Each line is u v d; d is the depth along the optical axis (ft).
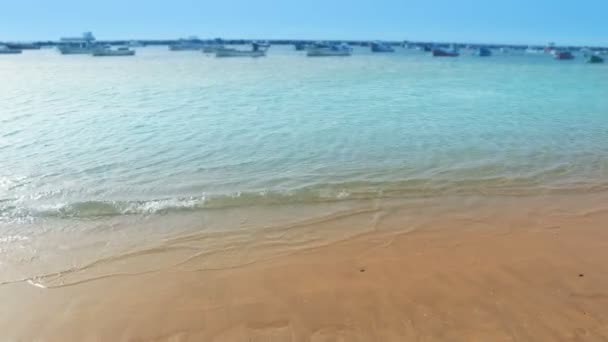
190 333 16.57
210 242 24.30
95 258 22.48
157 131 52.65
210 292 19.31
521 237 24.58
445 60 305.32
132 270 21.31
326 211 28.55
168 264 21.88
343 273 20.77
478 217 27.55
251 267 21.50
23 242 24.18
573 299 18.25
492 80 137.18
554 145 45.70
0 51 398.62
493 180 34.58
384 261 21.91
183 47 471.62
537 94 96.68
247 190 31.94
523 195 31.48
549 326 16.46
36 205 29.19
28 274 20.86
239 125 56.39
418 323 16.85
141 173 36.19
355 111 68.69
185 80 129.18
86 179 34.68
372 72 170.71
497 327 16.48
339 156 41.06
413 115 64.95
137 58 317.83
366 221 27.02
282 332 16.51
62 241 24.35
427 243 23.94
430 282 19.83
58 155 41.47
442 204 29.73
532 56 412.77
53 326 17.04
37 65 223.71
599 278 19.95
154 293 19.29
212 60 280.51
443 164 38.63
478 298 18.45
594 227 25.95
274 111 68.44
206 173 36.24
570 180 34.78
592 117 64.13
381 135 50.08
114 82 122.52
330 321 17.11
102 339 16.34
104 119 61.00
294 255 22.72
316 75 151.84
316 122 58.54
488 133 51.55
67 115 64.28
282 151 42.93
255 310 17.92
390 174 35.78
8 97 86.12
